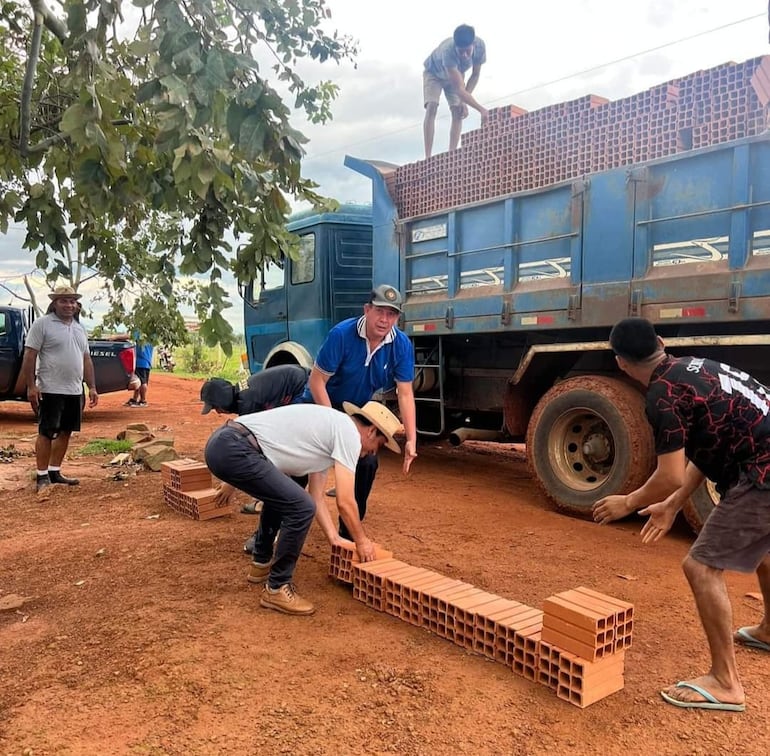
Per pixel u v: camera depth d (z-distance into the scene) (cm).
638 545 499
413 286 733
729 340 478
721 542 284
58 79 356
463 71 830
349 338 425
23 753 250
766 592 328
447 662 321
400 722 273
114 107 280
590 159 570
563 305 579
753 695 296
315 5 310
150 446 792
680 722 275
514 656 311
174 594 396
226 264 295
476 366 736
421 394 771
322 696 290
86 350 688
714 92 495
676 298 506
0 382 1157
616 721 276
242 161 294
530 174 612
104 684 298
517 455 910
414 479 730
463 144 679
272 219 304
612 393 548
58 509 593
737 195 474
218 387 448
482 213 654
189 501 557
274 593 372
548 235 595
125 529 524
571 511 578
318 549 481
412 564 452
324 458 378
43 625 361
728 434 284
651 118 532
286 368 487
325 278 848
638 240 529
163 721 271
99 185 265
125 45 294
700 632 356
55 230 344
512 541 505
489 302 641
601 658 288
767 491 277
